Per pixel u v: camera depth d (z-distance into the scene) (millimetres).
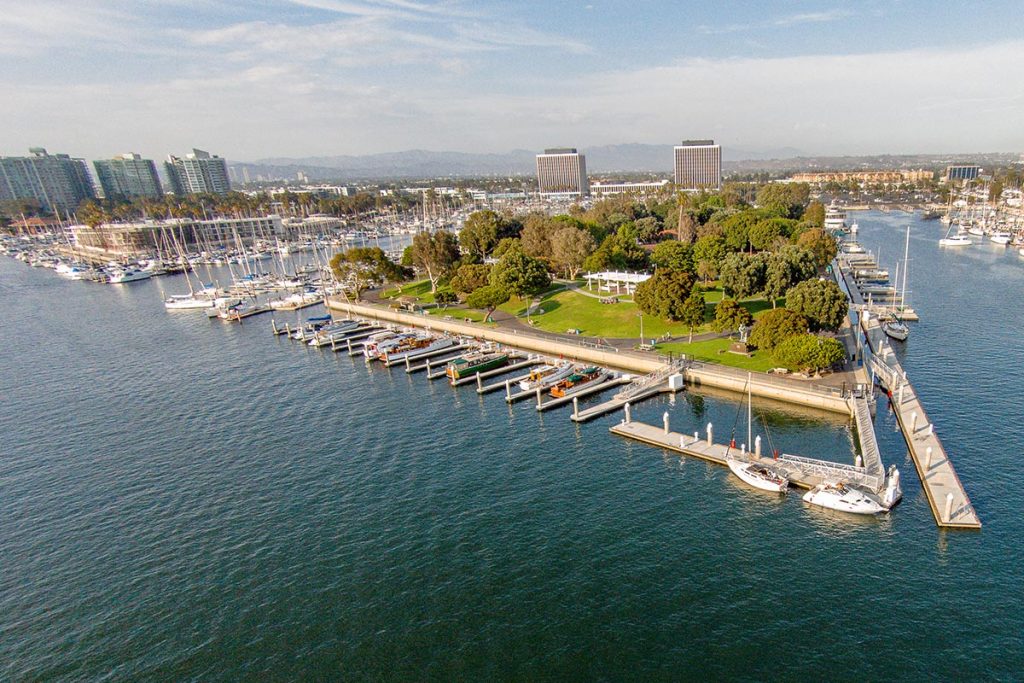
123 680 42688
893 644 40750
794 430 74750
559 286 158375
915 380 86938
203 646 45375
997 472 61031
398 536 58031
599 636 43406
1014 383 83688
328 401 99312
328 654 43562
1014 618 42312
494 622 45562
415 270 199875
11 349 147375
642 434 77125
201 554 57469
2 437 91375
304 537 59031
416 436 82375
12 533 63531
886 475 61656
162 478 74375
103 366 129000
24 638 47656
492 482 67688
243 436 86250
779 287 112812
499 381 104812
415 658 42594
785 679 38562
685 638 42625
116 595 52250
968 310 124688
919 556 49625
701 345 105438
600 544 54594
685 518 57969
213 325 164625
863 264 179125
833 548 51625
